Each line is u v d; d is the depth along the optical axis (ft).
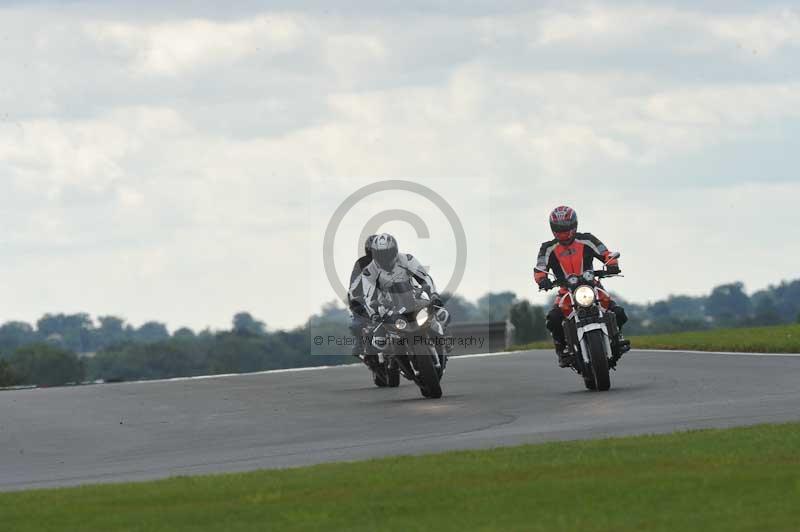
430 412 189.26
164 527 106.32
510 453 132.67
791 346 277.64
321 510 109.60
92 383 280.10
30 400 239.30
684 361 260.01
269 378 272.51
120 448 168.45
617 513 102.94
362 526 103.40
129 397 237.04
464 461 128.77
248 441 167.84
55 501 119.55
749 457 122.42
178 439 174.50
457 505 108.88
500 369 265.13
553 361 282.77
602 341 203.62
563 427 159.94
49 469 152.15
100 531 106.11
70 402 231.71
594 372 202.90
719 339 308.81
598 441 138.10
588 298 202.80
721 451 126.62
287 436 170.71
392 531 100.89
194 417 200.13
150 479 135.85
